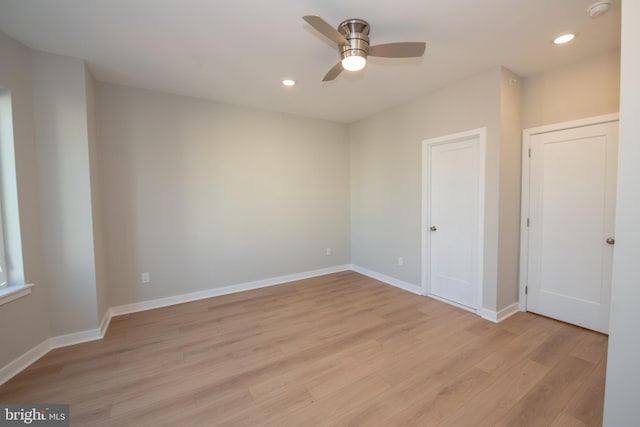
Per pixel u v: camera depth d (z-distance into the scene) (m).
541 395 1.82
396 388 1.90
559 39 2.27
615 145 2.45
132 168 3.18
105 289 2.97
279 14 1.93
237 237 3.88
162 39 2.22
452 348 2.38
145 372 2.11
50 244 2.42
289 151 4.25
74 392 1.90
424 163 3.54
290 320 2.98
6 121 2.16
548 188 2.87
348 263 4.96
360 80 3.04
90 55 2.45
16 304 2.15
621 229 1.18
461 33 2.18
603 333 2.57
